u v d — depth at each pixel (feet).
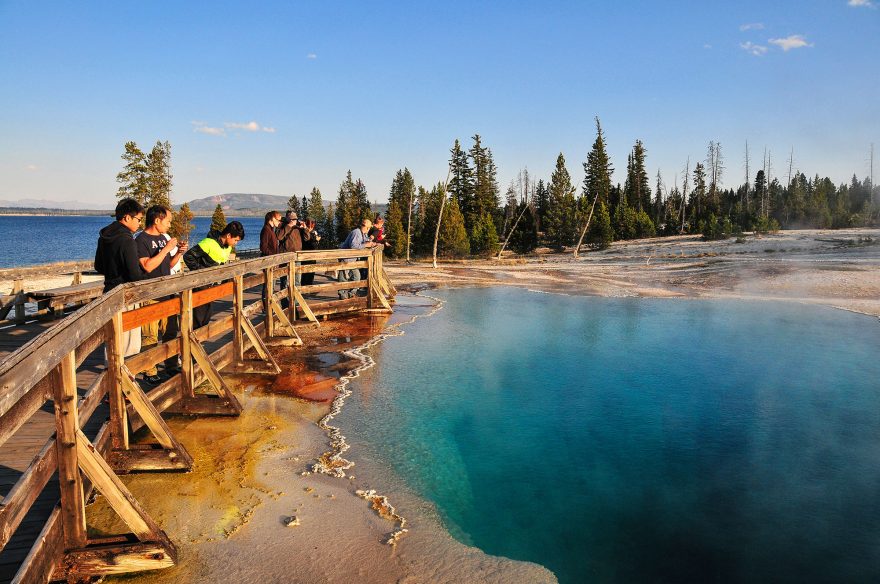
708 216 213.66
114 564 11.32
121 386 15.70
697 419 23.45
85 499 13.66
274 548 12.71
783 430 22.36
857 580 13.35
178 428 20.07
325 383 26.25
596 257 144.15
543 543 14.43
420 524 14.28
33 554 9.67
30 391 9.55
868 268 76.38
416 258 195.21
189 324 20.79
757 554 14.30
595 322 43.73
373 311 45.34
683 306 52.03
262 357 27.22
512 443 20.65
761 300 55.93
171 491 15.23
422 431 21.07
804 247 120.16
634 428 22.40
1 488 12.37
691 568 13.60
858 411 24.39
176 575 11.54
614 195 258.78
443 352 33.17
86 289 35.37
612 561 13.79
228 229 29.71
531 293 61.36
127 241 18.25
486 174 242.37
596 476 18.39
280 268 37.06
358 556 12.59
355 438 19.95
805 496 17.19
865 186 281.13
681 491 17.57
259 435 19.61
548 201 235.20
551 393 26.23
